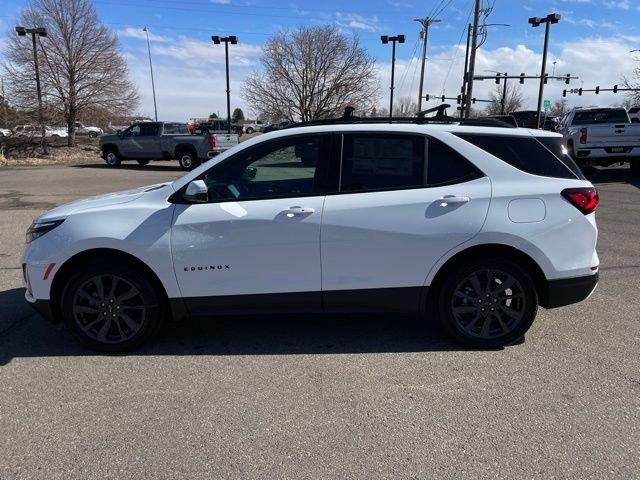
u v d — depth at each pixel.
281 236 4.05
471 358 4.10
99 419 3.30
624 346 4.28
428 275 4.12
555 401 3.46
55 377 3.85
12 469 2.84
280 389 3.65
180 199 4.14
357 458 2.90
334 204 4.07
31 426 3.23
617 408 3.36
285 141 4.19
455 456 2.91
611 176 15.96
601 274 6.21
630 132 14.35
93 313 4.21
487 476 2.74
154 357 4.19
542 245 4.06
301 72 40.34
